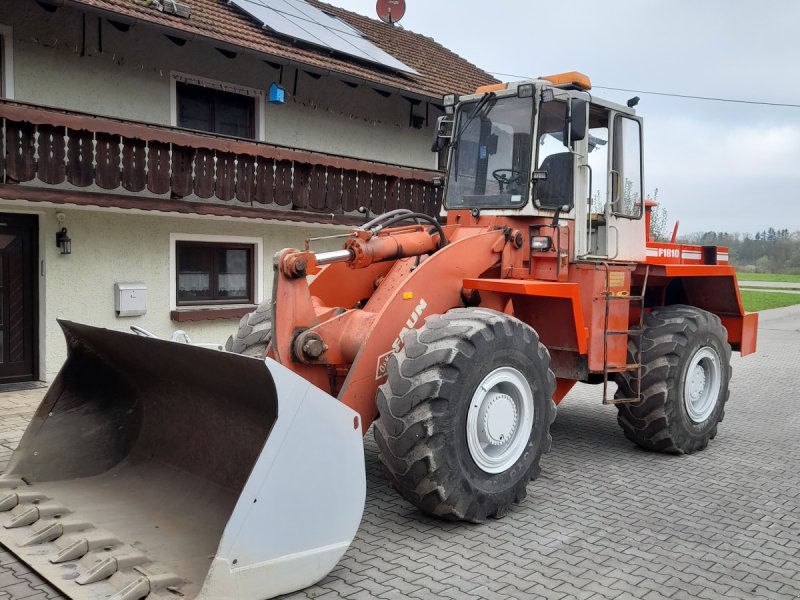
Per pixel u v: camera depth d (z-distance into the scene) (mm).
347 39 13688
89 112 8719
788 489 5379
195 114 10938
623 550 4133
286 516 3367
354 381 4379
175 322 10258
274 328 4383
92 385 4805
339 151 12820
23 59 9000
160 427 4699
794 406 8922
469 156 5848
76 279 9266
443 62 17016
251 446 4094
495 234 5387
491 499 4477
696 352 6332
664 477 5637
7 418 7102
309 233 11898
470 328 4371
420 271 4828
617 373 6145
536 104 5457
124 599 3107
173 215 10062
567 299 5270
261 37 11242
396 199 12281
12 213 8812
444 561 3914
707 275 6930
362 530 4355
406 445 4129
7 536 3805
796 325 21125
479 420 4453
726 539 4344
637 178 6375
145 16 9359
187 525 3916
